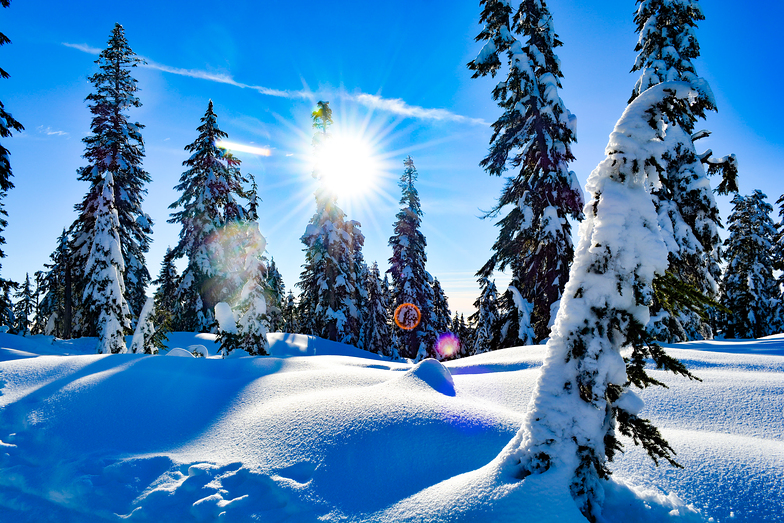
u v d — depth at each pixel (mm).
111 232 15641
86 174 23312
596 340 3137
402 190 28484
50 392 5828
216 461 4254
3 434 4918
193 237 25672
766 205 28656
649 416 4855
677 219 12359
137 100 24547
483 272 16734
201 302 24875
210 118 25375
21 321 45219
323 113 26453
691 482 3287
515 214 15695
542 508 2781
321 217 26156
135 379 6383
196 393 6164
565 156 13867
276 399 5715
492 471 3271
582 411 3062
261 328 14039
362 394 5391
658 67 13273
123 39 24562
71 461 4340
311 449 4270
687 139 12289
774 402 4688
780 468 3252
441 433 4293
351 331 26516
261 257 14695
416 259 27969
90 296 15492
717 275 14734
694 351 7734
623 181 3307
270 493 3732
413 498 3428
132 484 3963
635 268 3084
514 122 14422
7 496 3992
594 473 3045
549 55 14234
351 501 3553
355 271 31422
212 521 3441
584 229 3414
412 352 27625
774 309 27156
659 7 13680
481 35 14273
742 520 2861
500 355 9203
